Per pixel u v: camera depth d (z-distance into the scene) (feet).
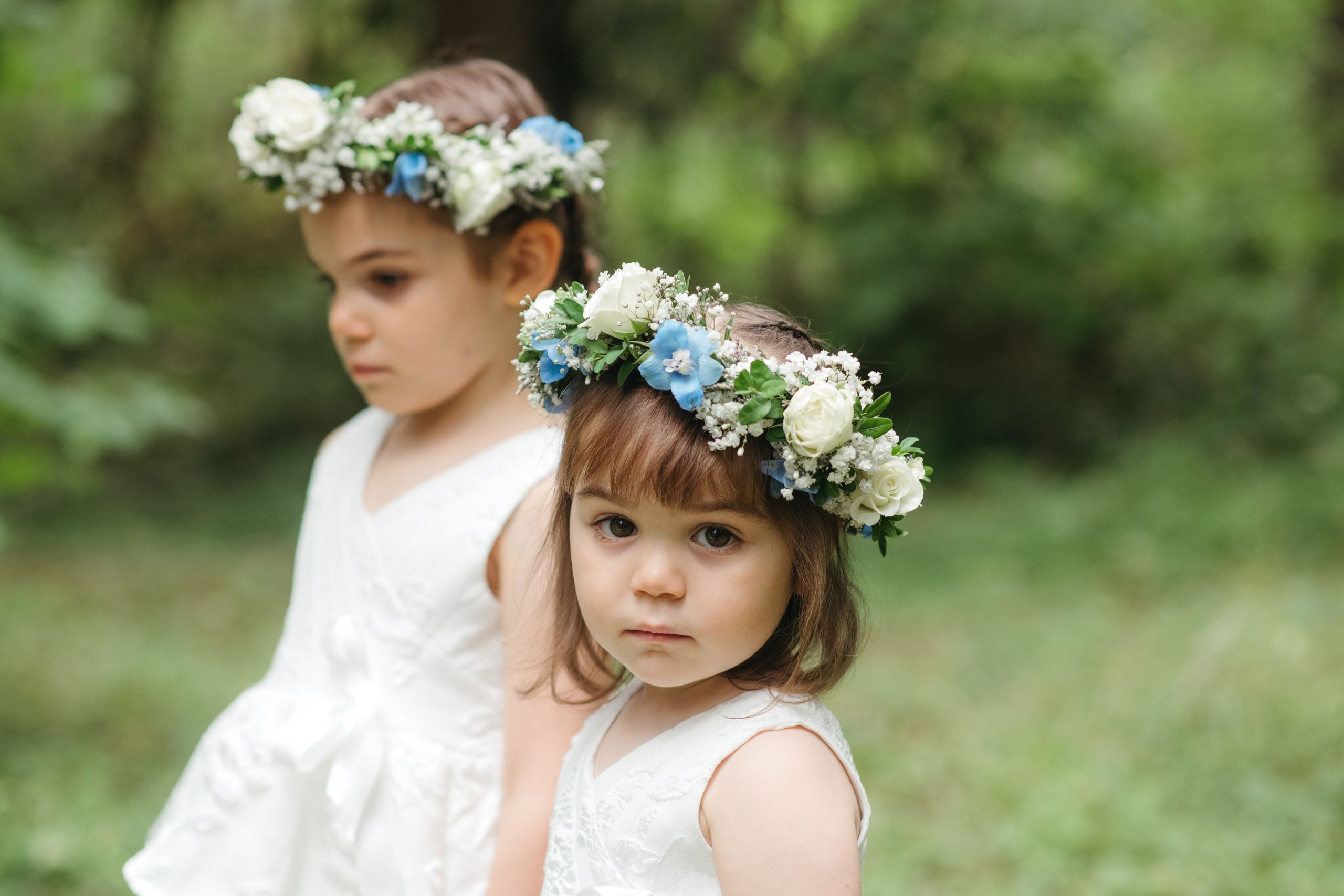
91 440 15.25
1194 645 18.17
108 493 34.60
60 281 15.65
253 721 6.68
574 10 30.09
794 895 4.62
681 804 4.93
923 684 18.19
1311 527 23.77
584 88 31.55
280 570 27.40
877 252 35.86
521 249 7.06
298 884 6.33
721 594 4.82
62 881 12.08
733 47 33.91
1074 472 33.99
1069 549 25.17
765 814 4.73
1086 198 35.29
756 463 4.77
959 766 14.87
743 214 37.55
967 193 35.96
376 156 6.55
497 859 6.04
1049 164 36.22
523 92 7.56
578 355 5.04
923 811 13.74
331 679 6.81
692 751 5.00
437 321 6.79
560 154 7.03
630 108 34.14
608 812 5.19
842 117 35.09
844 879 4.64
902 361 36.88
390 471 7.16
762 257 40.09
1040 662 18.72
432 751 6.41
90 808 13.74
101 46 33.53
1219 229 38.58
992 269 35.50
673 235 37.86
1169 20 43.73
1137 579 23.24
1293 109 41.32
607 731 5.58
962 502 31.60
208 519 32.24
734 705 5.08
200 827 6.50
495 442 6.89
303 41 34.19
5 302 14.94
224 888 6.34
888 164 36.42
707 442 4.72
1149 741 14.85
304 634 7.11
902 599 23.22
